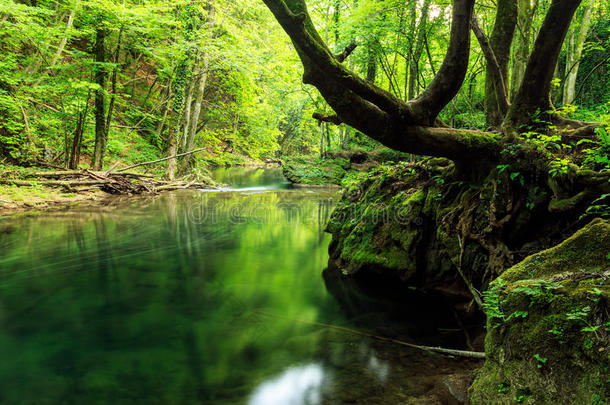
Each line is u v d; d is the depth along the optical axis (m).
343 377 2.58
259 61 14.81
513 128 4.00
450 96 3.69
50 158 12.99
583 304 1.82
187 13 13.87
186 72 15.23
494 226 3.64
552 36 3.61
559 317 1.86
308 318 3.77
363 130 3.68
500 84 4.78
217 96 22.47
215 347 3.09
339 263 5.76
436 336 3.32
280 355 2.94
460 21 3.36
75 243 6.58
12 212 8.84
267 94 23.33
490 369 2.16
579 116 7.82
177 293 4.43
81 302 4.06
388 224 5.03
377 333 3.40
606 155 2.99
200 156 23.05
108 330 3.39
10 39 11.39
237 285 4.80
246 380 2.57
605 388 1.54
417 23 9.18
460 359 2.82
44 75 11.42
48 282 4.67
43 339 3.19
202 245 6.89
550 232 3.40
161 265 5.58
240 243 7.12
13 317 3.63
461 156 4.00
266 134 22.48
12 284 4.55
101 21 11.09
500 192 3.73
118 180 12.86
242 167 34.53
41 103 12.55
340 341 3.21
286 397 2.33
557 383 1.74
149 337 3.27
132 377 2.62
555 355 1.79
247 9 16.97
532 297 2.03
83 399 2.33
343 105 3.47
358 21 9.27
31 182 10.56
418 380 2.50
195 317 3.74
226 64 14.92
